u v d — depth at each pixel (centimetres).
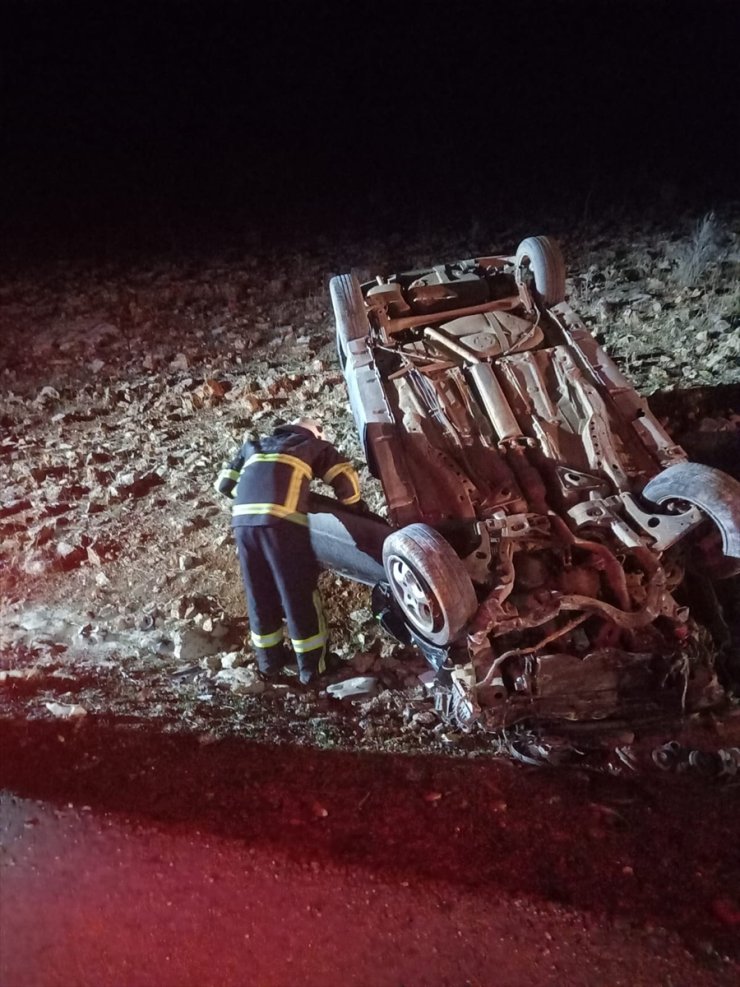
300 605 488
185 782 421
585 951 333
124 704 482
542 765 427
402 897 357
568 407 552
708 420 687
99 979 329
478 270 673
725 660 480
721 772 413
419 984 324
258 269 1155
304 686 503
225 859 377
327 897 358
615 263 984
